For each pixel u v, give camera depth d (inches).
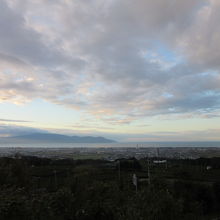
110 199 322.0
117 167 1437.0
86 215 296.0
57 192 300.8
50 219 271.4
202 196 864.3
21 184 565.3
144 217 267.1
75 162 1753.2
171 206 293.9
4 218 252.7
